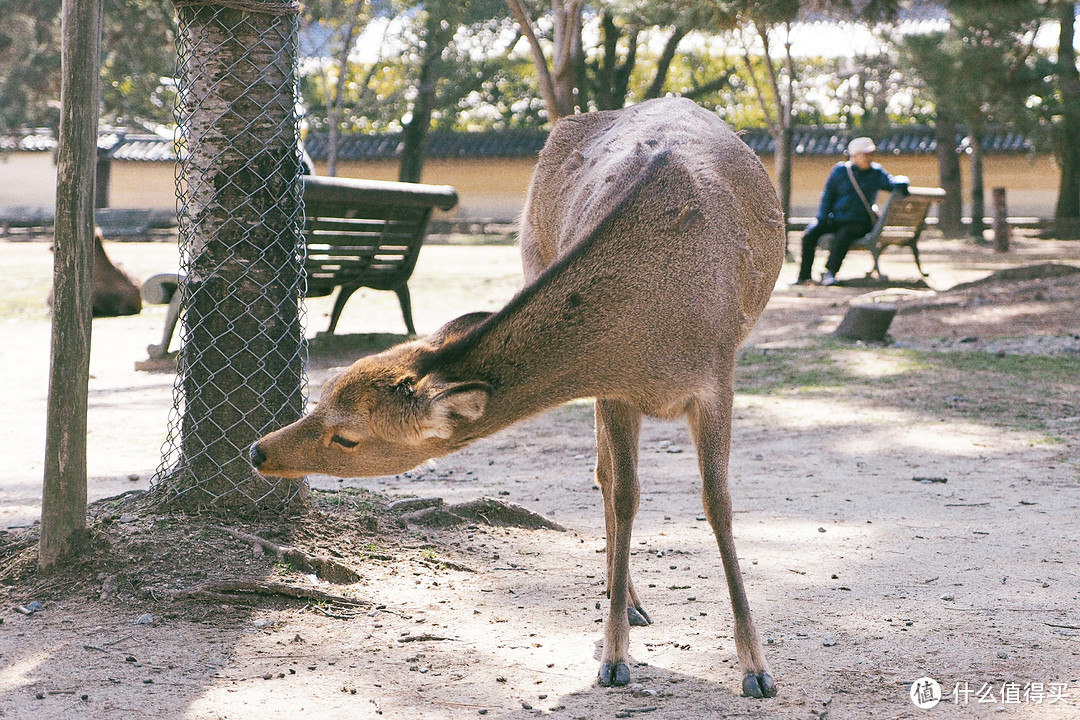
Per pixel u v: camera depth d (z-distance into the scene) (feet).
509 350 11.94
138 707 11.37
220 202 16.40
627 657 12.46
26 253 89.61
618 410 12.77
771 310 46.75
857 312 38.09
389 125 155.84
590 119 16.96
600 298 12.15
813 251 56.75
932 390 29.99
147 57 104.01
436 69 121.29
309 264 36.22
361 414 11.64
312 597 14.58
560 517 19.51
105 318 48.34
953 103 71.97
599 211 13.65
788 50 84.58
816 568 16.20
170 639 13.30
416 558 16.46
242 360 16.38
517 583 15.75
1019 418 26.89
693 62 138.62
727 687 12.07
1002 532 17.81
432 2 111.65
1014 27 67.05
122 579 14.60
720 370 12.82
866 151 55.01
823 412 28.09
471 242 111.75
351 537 16.66
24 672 12.29
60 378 14.66
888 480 21.67
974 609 14.25
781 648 13.12
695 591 15.31
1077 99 80.33
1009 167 144.66
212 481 16.38
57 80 115.85
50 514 14.84
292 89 16.93
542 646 13.34
